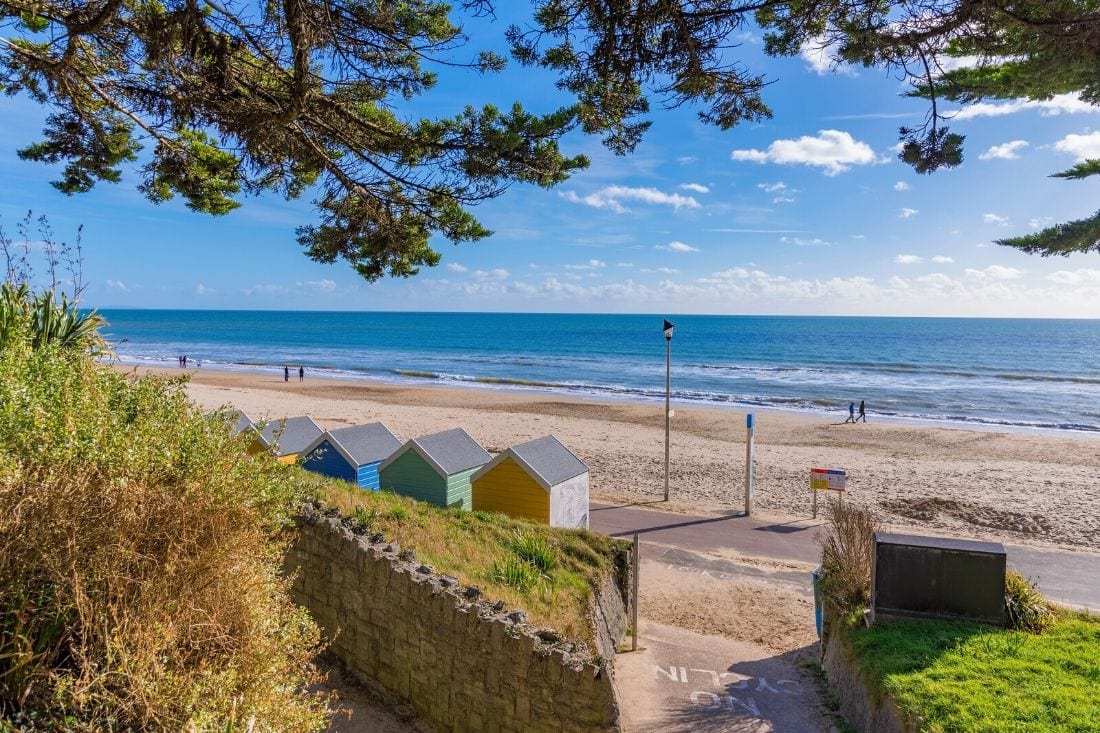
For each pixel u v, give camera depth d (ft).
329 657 25.66
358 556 25.17
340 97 19.80
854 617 29.14
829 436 111.75
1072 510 68.33
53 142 22.71
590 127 19.54
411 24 18.81
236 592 12.96
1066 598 44.45
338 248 22.81
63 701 10.44
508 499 46.26
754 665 33.06
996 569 27.09
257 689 12.10
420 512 37.35
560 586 32.48
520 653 21.15
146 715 10.45
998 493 75.25
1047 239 21.45
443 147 19.54
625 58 16.89
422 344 385.70
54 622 11.30
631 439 106.83
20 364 15.61
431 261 23.57
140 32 15.80
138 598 11.84
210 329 544.21
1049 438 110.11
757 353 309.63
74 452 12.91
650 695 29.50
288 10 14.25
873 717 23.73
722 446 101.81
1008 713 19.67
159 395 17.29
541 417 128.88
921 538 28.76
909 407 153.07
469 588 24.07
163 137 21.17
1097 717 19.19
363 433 51.83
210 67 16.51
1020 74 19.36
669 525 60.59
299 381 197.47
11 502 11.55
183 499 13.24
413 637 23.54
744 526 60.34
